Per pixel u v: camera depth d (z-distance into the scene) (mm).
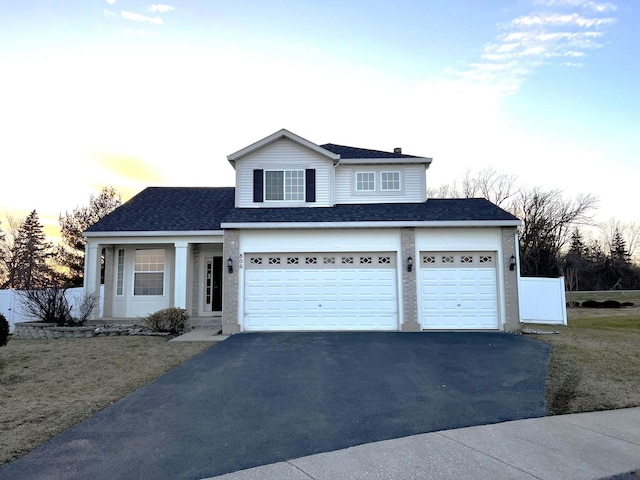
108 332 12656
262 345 10586
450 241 13195
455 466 3875
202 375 7586
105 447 4402
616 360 8539
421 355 9227
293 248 13203
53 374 7672
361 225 13062
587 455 4133
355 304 13109
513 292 12898
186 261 14914
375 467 3865
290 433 4820
